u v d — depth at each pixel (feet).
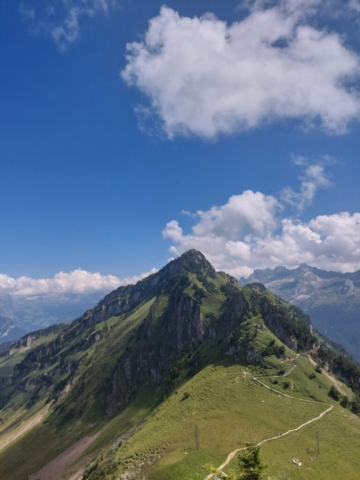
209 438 429.79
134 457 448.24
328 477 369.71
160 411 618.03
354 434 477.77
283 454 393.50
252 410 509.76
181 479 339.16
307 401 570.05
